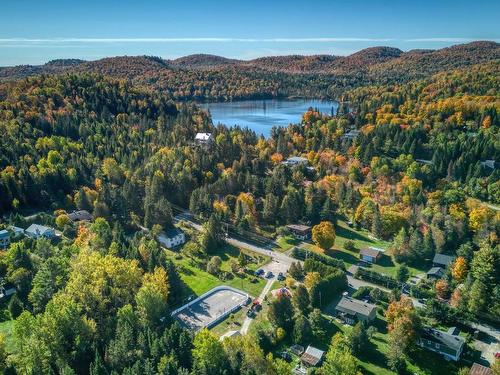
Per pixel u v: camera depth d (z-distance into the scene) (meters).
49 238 147.50
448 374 94.06
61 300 97.69
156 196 177.62
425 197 177.50
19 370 83.62
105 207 162.12
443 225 155.38
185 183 191.25
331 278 122.19
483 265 119.00
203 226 161.50
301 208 176.25
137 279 113.06
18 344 89.88
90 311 102.31
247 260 145.12
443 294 122.06
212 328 108.19
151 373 78.81
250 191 193.75
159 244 152.38
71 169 191.38
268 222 173.50
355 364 88.44
